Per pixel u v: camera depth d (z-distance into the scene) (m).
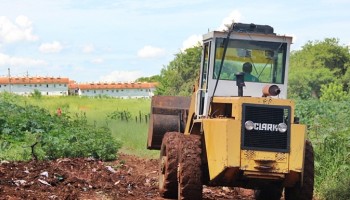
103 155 21.73
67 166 17.64
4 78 124.19
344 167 14.30
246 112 11.30
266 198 13.65
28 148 20.22
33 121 24.09
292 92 70.25
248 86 12.53
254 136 11.27
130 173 17.59
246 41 12.55
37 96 79.50
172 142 12.92
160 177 13.54
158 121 16.59
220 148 11.32
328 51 83.75
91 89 134.00
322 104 35.31
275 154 11.26
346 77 78.44
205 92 12.70
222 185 11.80
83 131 24.20
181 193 11.71
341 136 16.17
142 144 26.70
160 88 76.12
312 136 17.28
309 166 11.80
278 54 12.60
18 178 14.16
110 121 38.06
